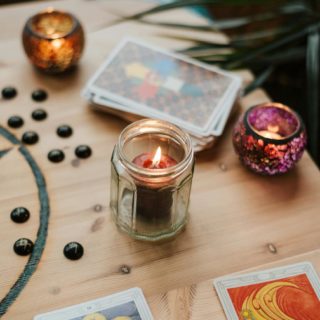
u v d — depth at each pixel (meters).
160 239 0.52
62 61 0.64
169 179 0.48
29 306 0.47
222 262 0.51
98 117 0.62
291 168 0.57
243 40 0.83
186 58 0.66
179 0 0.80
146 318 0.47
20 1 0.97
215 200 0.55
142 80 0.63
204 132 0.58
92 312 0.47
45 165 0.57
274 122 0.59
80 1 0.76
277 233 0.53
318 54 0.80
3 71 0.66
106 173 0.57
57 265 0.50
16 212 0.52
